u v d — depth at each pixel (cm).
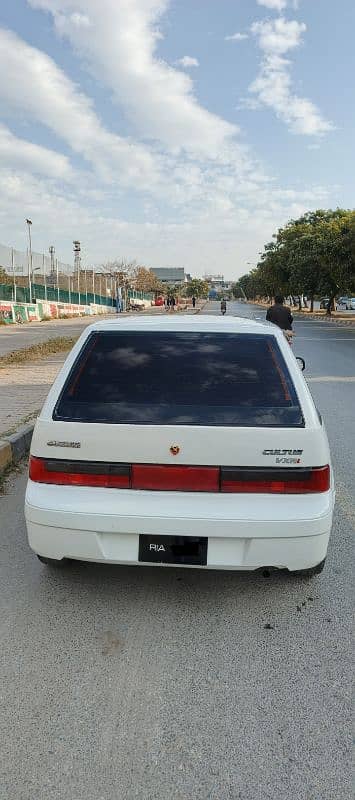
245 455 280
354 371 1316
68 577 355
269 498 284
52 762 215
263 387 304
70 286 4200
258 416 289
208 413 290
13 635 295
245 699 250
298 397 299
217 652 283
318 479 286
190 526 280
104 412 293
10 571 362
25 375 1146
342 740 227
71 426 288
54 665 272
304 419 290
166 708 244
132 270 7812
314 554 289
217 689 256
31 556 384
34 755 219
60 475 291
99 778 209
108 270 7494
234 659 277
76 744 224
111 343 331
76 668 270
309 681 262
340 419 804
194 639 293
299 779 209
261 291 9906
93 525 285
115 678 263
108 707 244
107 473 286
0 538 413
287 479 282
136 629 301
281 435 281
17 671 267
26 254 3297
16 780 207
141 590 341
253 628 303
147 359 320
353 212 3512
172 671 268
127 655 280
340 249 3488
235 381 306
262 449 280
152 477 284
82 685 258
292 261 4622
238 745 224
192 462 281
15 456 598
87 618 311
